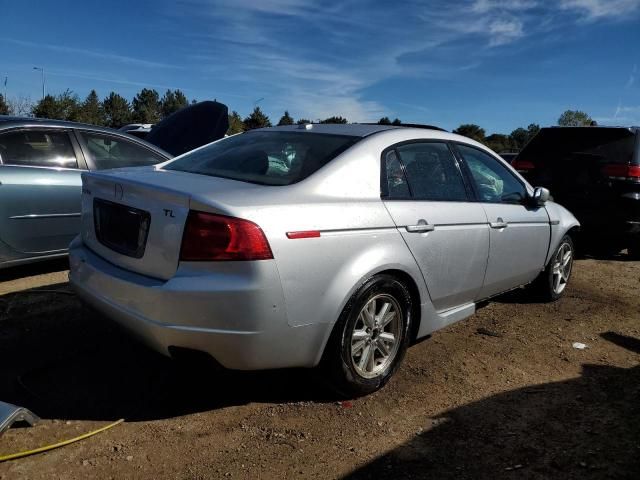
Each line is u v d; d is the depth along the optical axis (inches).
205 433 111.6
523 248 176.4
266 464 102.5
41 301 179.0
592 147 281.0
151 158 242.1
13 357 139.6
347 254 116.9
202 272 104.5
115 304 114.7
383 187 130.6
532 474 100.8
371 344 127.3
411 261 130.7
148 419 115.5
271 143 140.8
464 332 173.5
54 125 209.0
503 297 213.2
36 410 116.2
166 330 105.1
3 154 192.2
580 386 137.6
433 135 153.4
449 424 117.8
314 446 108.5
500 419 120.3
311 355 116.0
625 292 228.2
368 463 103.4
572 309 201.3
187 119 332.2
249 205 106.4
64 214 204.4
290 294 108.0
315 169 123.3
